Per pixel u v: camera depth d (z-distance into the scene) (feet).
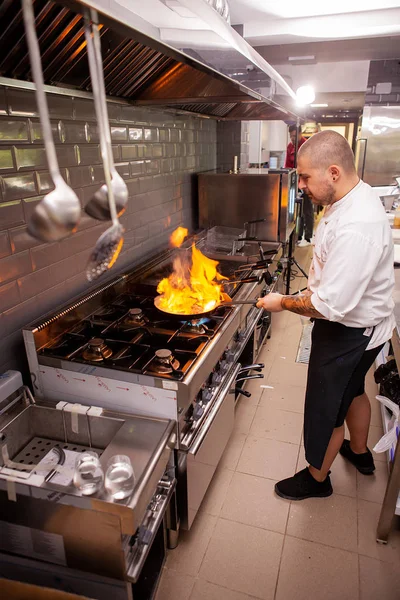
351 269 4.86
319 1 10.09
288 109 8.87
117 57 5.04
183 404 4.60
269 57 15.14
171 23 3.21
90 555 4.12
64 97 5.51
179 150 9.51
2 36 3.62
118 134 6.95
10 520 4.24
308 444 6.09
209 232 10.35
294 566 5.42
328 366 5.64
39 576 4.50
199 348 5.16
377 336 5.56
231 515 6.18
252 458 7.25
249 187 10.34
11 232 4.91
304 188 5.30
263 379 9.59
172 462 4.97
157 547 5.35
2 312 4.92
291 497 6.42
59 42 4.12
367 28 11.34
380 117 17.56
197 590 5.13
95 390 4.95
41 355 5.02
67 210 2.45
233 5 10.41
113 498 3.77
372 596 5.06
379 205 5.16
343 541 5.77
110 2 2.38
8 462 4.48
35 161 5.12
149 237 8.48
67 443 5.01
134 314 5.92
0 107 4.53
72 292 6.13
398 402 6.86
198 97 6.49
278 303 5.84
